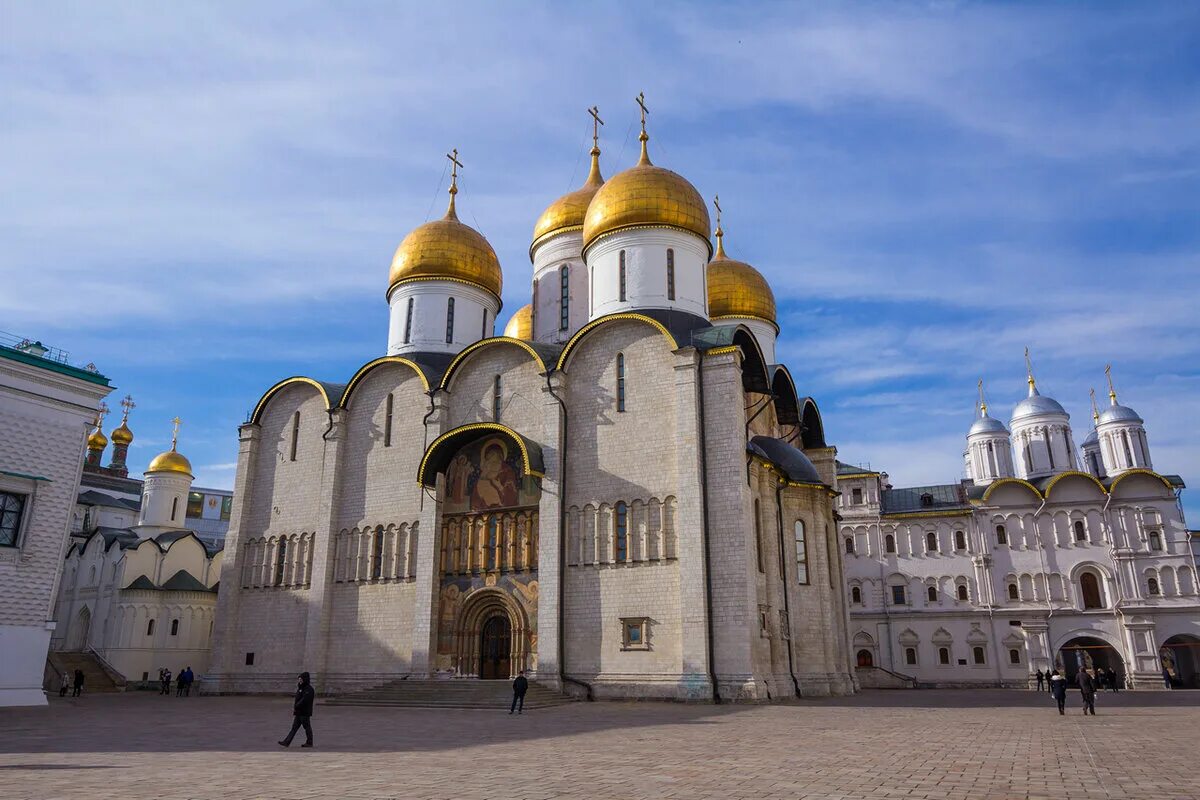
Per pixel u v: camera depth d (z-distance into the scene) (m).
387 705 31.02
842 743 17.16
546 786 11.71
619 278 38.53
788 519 38.09
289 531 41.78
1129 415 66.50
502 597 34.84
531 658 33.50
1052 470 67.88
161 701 36.00
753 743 17.25
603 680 31.69
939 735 18.84
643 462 33.44
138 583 52.06
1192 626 53.81
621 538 33.19
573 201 46.34
